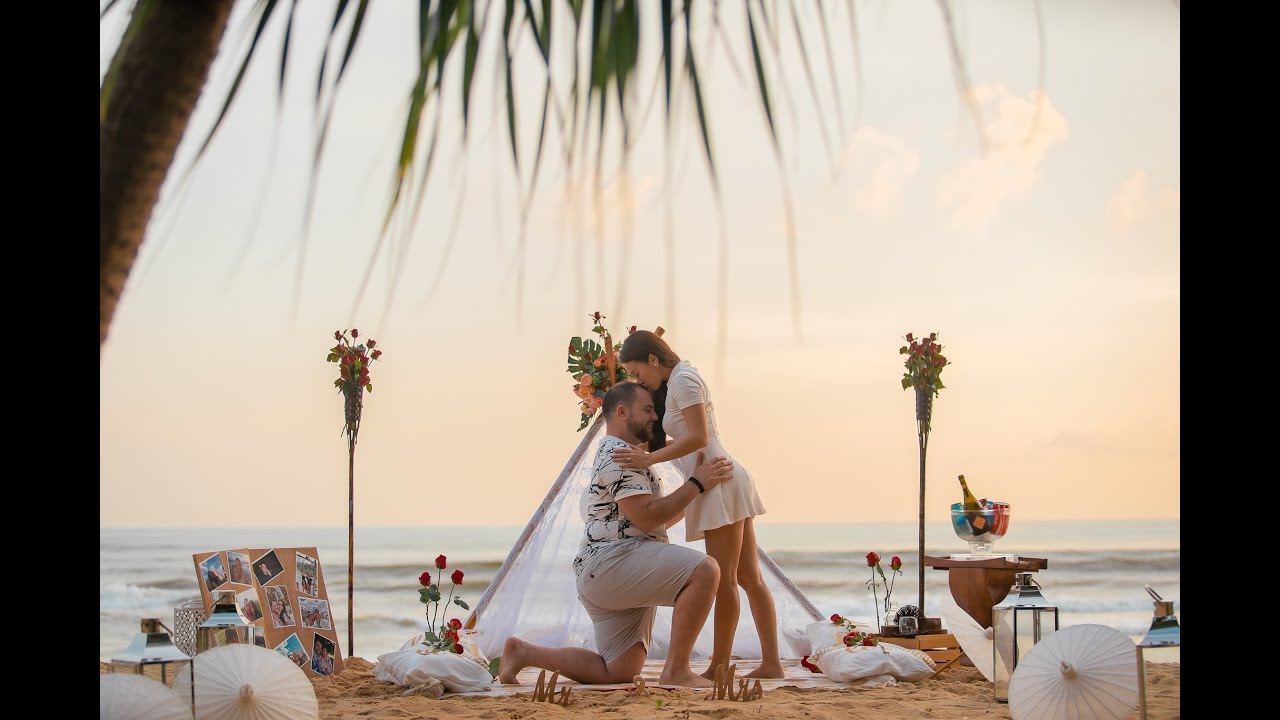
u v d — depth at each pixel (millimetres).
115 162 1007
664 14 770
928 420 6277
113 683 2793
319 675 5512
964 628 4945
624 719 3861
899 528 34406
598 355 6305
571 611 6215
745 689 4426
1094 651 3455
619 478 4918
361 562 29453
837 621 5930
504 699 4570
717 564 4863
